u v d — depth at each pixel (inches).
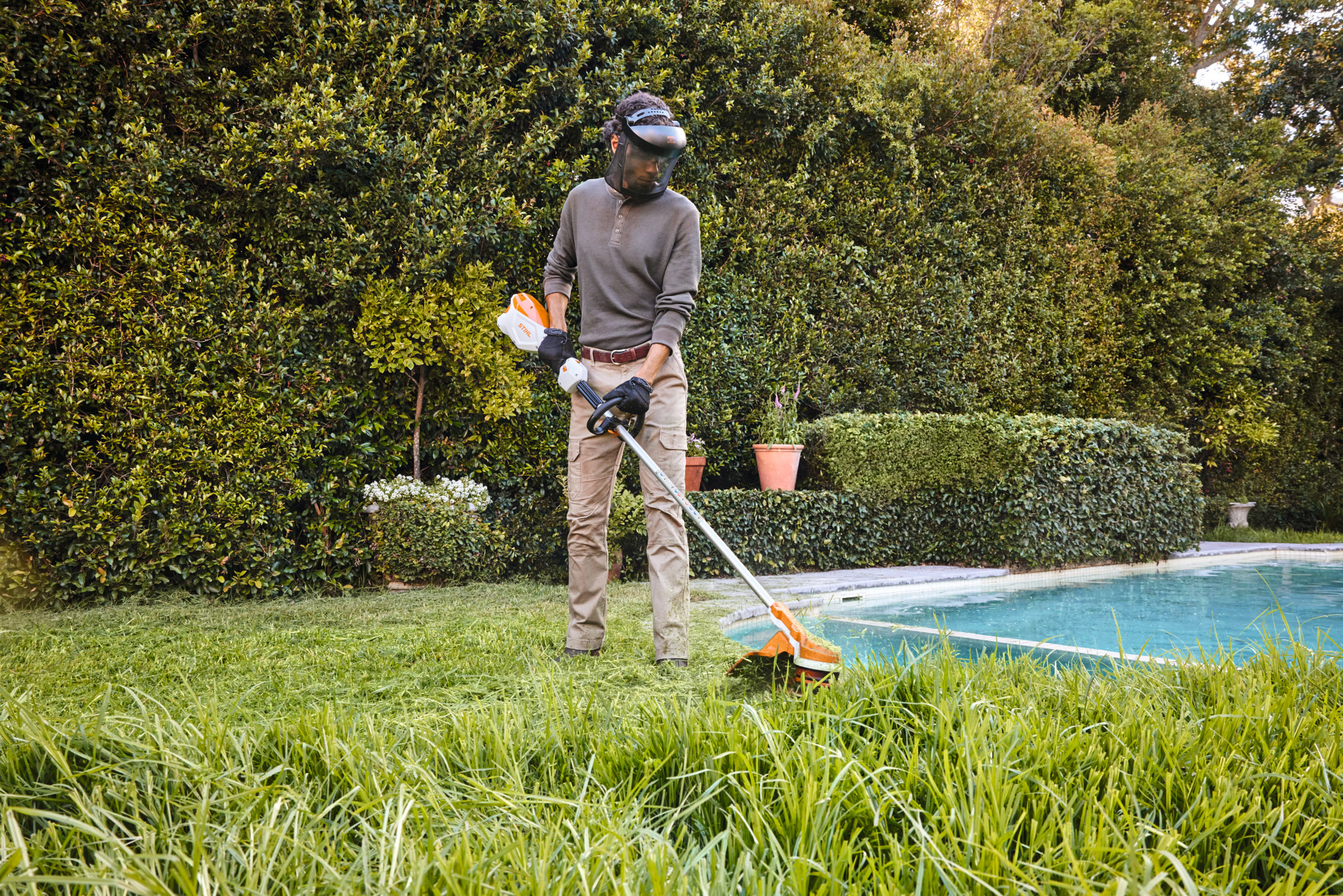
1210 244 411.2
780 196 273.3
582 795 45.3
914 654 87.9
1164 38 516.1
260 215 181.9
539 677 89.4
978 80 326.6
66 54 160.1
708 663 105.1
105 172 164.4
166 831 41.3
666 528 106.8
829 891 37.0
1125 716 60.9
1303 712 63.6
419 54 199.0
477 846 40.6
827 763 46.4
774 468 248.8
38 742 47.6
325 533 184.5
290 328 182.5
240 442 175.9
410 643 115.5
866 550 249.3
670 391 110.3
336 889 36.2
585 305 113.1
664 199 109.2
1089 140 365.1
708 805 48.8
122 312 166.6
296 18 179.2
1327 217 513.3
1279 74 576.7
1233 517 446.0
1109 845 41.4
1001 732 54.1
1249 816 43.7
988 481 252.4
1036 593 219.9
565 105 221.0
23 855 34.0
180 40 170.7
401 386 202.1
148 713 60.2
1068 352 352.8
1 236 157.2
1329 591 223.3
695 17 245.0
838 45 283.1
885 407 297.6
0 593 153.8
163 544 167.8
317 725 57.7
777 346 275.1
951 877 37.6
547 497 216.2
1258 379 445.4
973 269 326.6
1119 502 274.7
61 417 160.9
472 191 200.4
